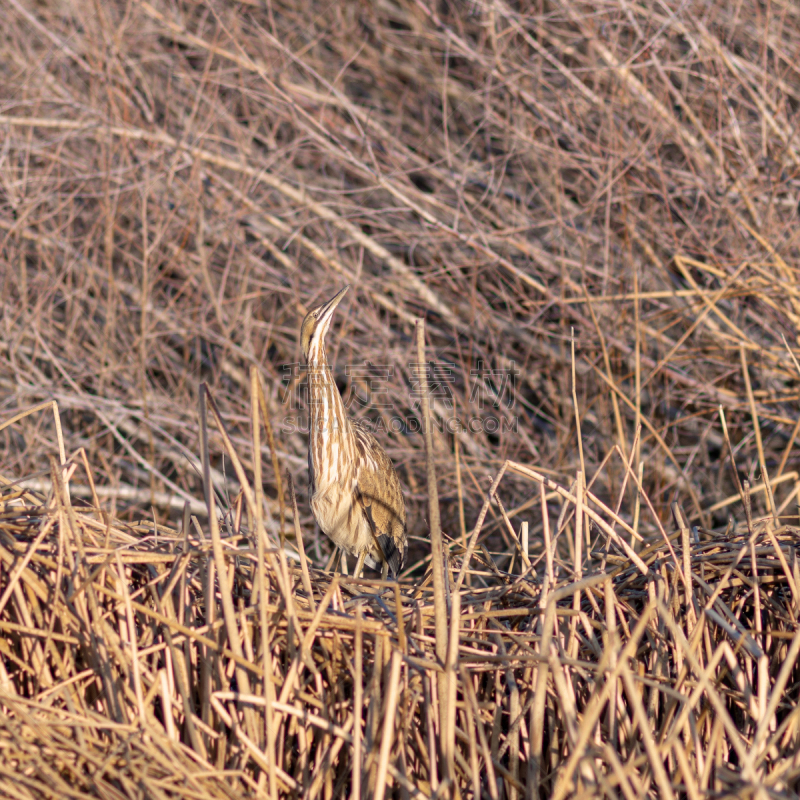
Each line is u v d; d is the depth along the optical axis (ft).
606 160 39.63
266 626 14.57
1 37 47.03
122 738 14.62
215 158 39.37
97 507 18.48
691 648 15.44
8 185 39.04
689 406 40.93
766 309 38.19
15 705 14.23
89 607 15.99
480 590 19.13
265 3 51.88
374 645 16.40
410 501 39.09
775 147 40.50
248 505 16.56
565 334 38.19
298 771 15.51
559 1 40.88
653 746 12.52
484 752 14.30
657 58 40.57
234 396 40.11
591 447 39.42
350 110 39.65
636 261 40.57
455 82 49.24
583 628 17.39
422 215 37.19
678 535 18.74
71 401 36.81
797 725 15.03
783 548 18.63
